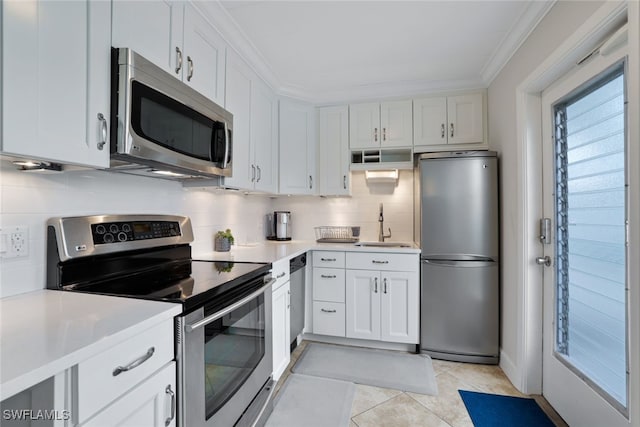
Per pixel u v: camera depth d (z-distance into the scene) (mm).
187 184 1965
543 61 1645
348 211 3205
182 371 1016
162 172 1540
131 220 1473
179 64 1462
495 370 2238
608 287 1356
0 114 782
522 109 1887
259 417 1509
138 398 845
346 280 2619
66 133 944
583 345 1533
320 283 2680
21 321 836
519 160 1918
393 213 3111
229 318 1334
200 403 1104
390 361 2350
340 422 1661
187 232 1814
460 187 2361
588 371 1477
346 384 2035
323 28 1913
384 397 1892
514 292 2041
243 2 1658
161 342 939
